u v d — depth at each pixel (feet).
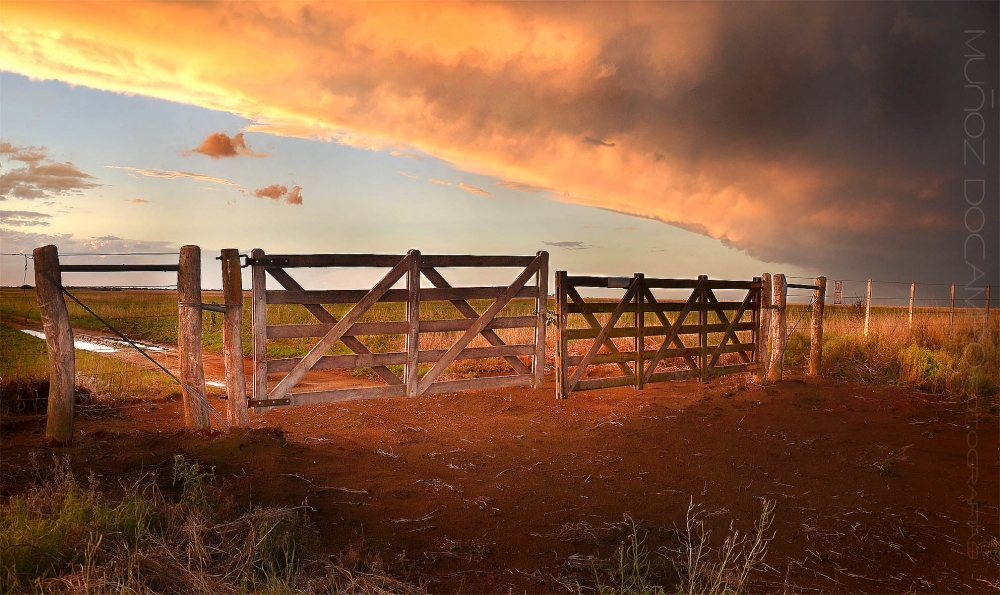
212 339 57.82
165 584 11.65
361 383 38.42
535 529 16.71
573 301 35.06
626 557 15.14
